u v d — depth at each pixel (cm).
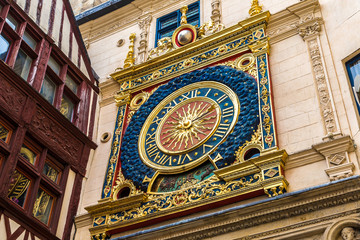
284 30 1280
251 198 1037
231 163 1108
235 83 1237
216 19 1436
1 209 1010
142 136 1280
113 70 1527
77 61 1431
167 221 1098
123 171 1238
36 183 1126
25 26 1273
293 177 1023
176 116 1273
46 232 1092
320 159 1020
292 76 1181
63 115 1259
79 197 1241
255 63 1249
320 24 1232
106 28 1672
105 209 1173
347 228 884
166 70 1392
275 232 946
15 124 1129
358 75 1078
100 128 1388
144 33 1559
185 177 1162
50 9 1387
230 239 980
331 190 930
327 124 1058
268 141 1089
